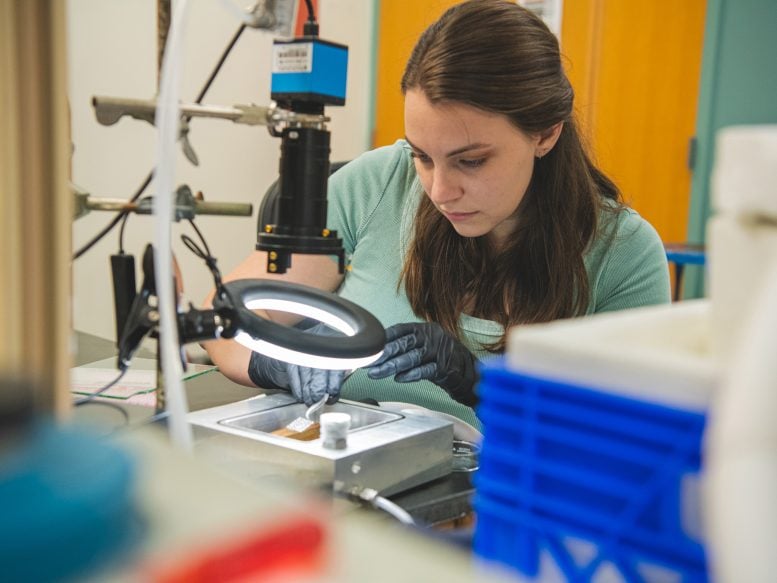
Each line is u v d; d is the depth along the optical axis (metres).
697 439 0.39
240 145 3.58
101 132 3.11
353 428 1.02
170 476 0.33
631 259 1.54
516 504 0.45
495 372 0.45
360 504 0.84
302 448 0.88
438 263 1.52
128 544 0.28
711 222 0.44
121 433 0.37
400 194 1.65
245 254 3.68
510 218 1.49
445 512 0.88
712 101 3.37
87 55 3.04
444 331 1.32
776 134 0.40
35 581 0.25
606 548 0.42
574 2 3.48
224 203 0.82
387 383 1.51
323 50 0.79
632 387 0.41
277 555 0.28
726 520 0.31
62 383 0.50
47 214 0.49
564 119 1.33
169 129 0.66
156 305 0.80
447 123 1.19
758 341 0.33
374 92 4.07
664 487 0.40
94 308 3.08
